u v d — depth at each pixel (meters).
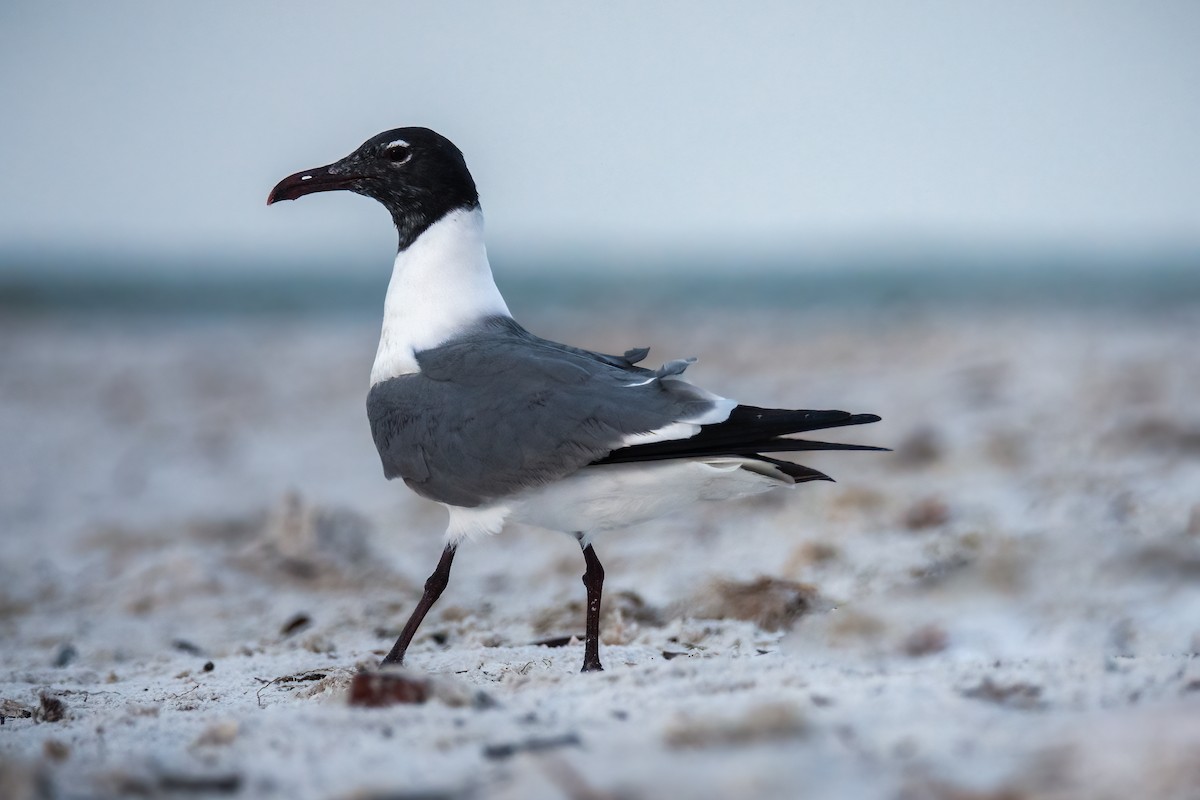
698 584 12.92
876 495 16.91
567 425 8.80
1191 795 5.04
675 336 42.25
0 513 22.08
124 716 8.17
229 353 43.69
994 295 55.72
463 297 10.02
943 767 5.50
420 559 16.97
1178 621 9.95
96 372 39.50
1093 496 15.59
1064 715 6.23
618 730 6.43
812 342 38.62
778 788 5.29
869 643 9.80
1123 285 57.66
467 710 7.14
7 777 5.72
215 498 22.81
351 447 27.30
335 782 5.82
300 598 14.91
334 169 10.30
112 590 15.70
